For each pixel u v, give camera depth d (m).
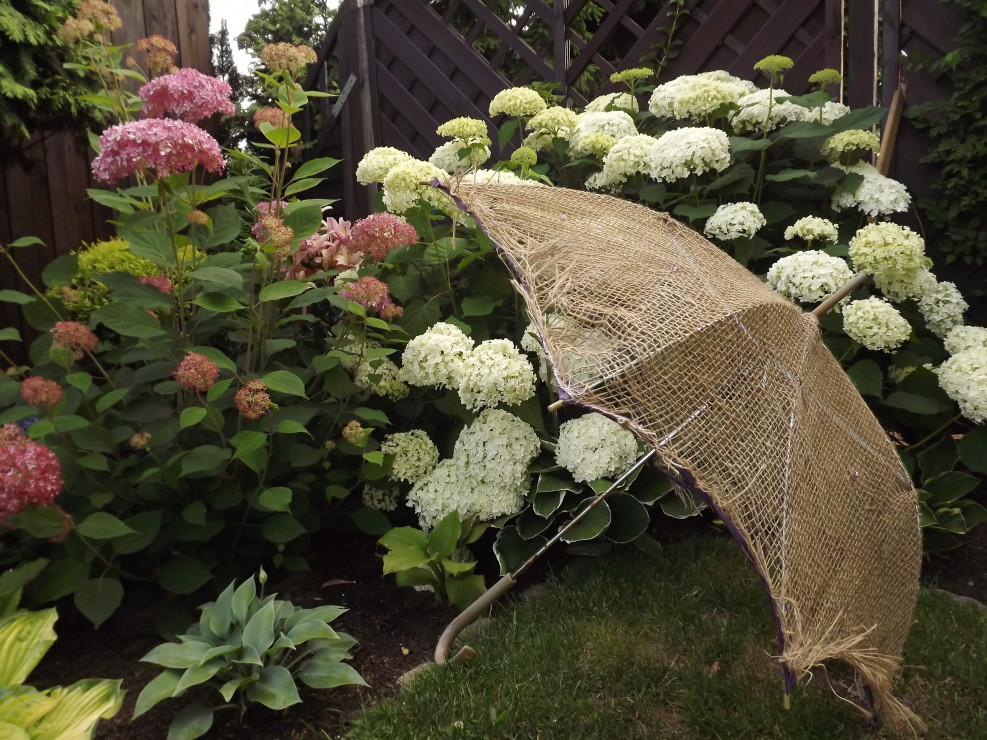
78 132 3.72
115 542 2.03
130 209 2.21
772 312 1.76
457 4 4.91
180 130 1.87
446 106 5.05
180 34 4.77
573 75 4.51
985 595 2.39
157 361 2.39
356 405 2.67
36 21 3.27
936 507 2.62
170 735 1.66
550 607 2.23
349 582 2.44
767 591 1.38
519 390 2.38
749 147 3.05
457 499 2.41
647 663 1.97
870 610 1.63
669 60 4.19
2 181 3.72
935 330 2.94
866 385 2.65
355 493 2.75
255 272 2.40
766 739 1.75
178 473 2.20
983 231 3.39
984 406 2.47
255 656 1.73
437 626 2.21
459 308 3.00
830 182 3.11
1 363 3.66
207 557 2.28
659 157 2.98
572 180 3.65
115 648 2.10
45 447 1.79
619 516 2.45
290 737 1.76
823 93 3.34
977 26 3.21
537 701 1.81
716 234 2.90
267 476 2.34
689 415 1.53
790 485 1.53
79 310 2.70
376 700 1.88
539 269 1.81
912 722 1.79
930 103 3.42
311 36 7.18
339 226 3.10
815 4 3.72
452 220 2.93
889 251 2.59
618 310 1.66
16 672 1.48
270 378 2.04
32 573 1.84
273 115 2.33
